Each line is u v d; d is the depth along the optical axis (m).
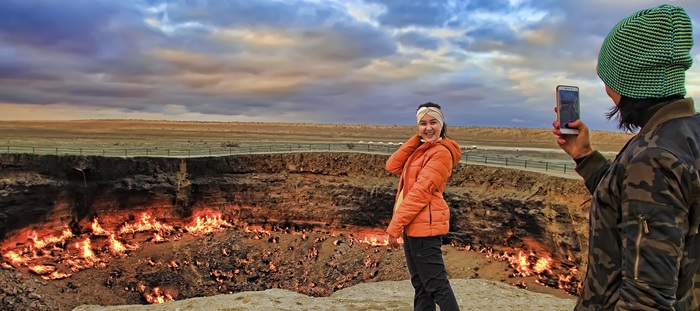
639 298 2.03
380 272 35.38
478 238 35.53
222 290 33.69
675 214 1.97
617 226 2.27
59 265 32.88
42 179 34.59
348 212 42.09
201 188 42.97
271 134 135.12
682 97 2.23
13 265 31.33
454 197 37.41
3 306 26.84
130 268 34.88
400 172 5.27
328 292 33.66
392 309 7.25
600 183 2.41
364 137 124.69
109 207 38.47
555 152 65.06
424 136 4.74
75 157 36.62
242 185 44.06
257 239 41.00
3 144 51.47
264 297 7.91
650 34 2.16
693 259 2.13
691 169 1.97
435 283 4.69
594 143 95.06
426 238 4.71
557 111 3.10
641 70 2.19
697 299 2.20
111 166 38.44
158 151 51.44
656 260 1.96
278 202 43.91
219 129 180.88
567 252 29.25
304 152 45.50
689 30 2.19
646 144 2.13
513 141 117.00
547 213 30.80
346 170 44.16
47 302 28.62
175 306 7.72
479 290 8.54
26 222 33.47
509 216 33.53
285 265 37.66
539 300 7.94
